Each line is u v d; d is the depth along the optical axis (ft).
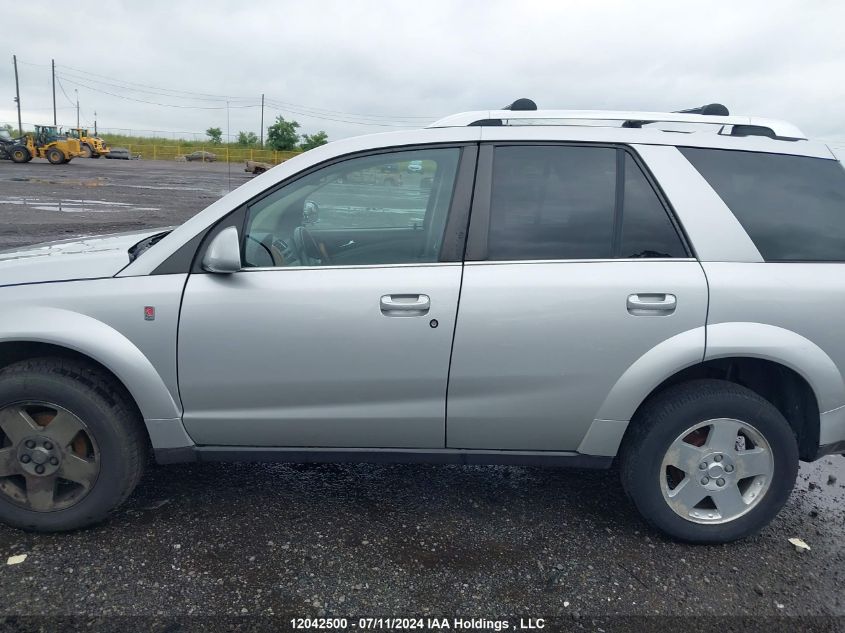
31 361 9.08
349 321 8.97
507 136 9.50
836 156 9.89
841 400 9.35
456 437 9.58
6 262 9.87
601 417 9.32
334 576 8.81
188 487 11.08
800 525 10.66
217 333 8.98
